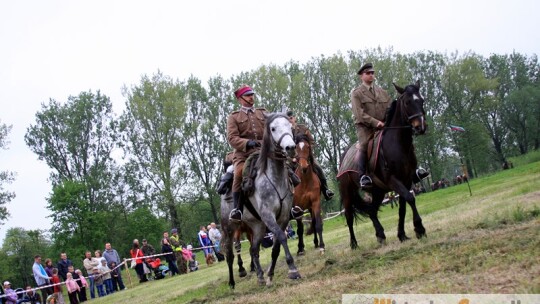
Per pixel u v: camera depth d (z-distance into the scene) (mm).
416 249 7867
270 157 8469
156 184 44312
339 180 10891
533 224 7477
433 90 61250
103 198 49438
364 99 9930
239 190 9055
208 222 61000
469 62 58250
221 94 51062
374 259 8133
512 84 80250
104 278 20938
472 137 58750
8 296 16625
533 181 18641
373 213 10422
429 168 56688
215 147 50125
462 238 7715
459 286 5254
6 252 60375
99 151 49625
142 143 44875
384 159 9336
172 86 42906
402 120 9117
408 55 60625
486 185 29578
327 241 15688
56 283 18594
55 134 48750
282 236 8445
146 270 22531
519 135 74312
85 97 48938
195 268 23594
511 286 4859
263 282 9125
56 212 45156
